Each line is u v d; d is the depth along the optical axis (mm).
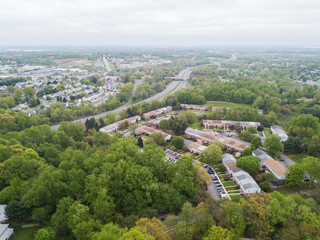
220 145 197750
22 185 124938
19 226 113125
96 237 90312
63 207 108688
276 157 187000
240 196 140625
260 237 99938
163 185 126125
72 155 158875
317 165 138000
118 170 123250
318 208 111625
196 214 105562
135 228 90000
